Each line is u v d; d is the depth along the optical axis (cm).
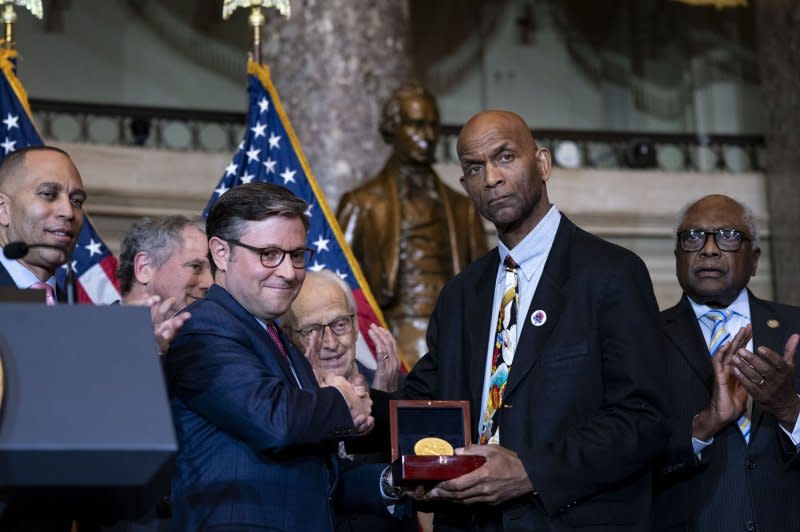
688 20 1762
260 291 372
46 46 1545
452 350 432
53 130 1479
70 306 271
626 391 390
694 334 474
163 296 479
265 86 711
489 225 1338
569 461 375
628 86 1756
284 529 351
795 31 1331
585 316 402
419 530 514
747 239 482
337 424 357
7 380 251
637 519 391
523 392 396
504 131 414
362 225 934
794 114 1340
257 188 379
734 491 442
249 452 356
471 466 364
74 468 242
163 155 1359
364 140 1068
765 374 417
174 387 360
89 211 1312
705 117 1728
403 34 1103
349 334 493
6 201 444
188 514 351
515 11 1766
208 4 1633
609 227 1473
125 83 1578
